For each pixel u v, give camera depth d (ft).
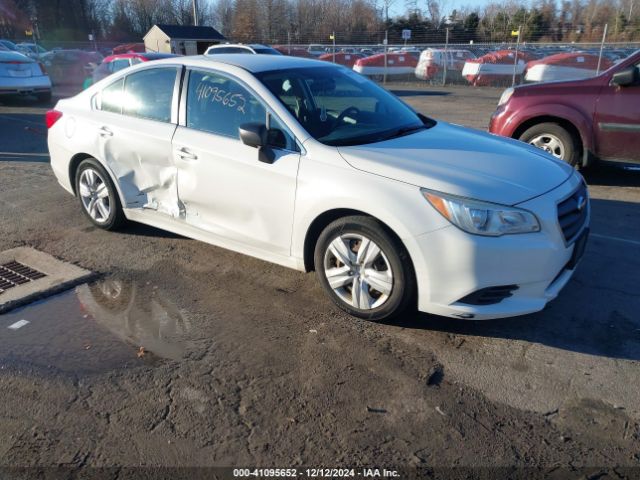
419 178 10.71
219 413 9.05
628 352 10.63
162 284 13.71
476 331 11.39
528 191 10.73
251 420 8.89
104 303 12.76
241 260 15.06
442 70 76.33
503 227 10.21
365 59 79.61
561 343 10.96
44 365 10.37
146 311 12.39
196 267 14.65
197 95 13.98
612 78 20.38
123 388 9.70
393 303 11.09
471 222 10.17
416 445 8.35
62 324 11.84
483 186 10.57
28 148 29.76
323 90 13.87
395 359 10.47
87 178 16.89
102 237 16.75
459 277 10.31
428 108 48.62
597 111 20.79
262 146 12.10
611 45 66.95
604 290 13.11
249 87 13.01
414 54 81.30
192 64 14.28
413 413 9.02
